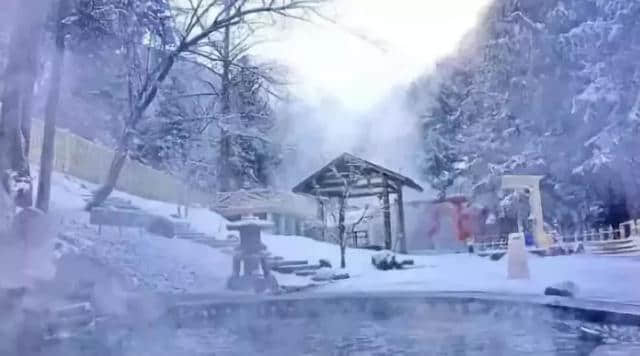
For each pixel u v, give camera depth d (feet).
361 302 22.31
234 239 39.34
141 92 39.63
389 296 22.63
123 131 38.93
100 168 46.03
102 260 25.14
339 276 32.94
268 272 28.09
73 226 30.89
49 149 31.27
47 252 21.63
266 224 28.50
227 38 46.09
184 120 48.01
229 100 48.78
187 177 51.16
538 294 21.02
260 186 57.26
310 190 49.60
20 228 21.75
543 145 53.93
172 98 47.29
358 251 43.60
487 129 61.41
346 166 48.03
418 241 54.49
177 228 39.70
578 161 51.39
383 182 48.11
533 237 45.21
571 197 51.21
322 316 20.70
